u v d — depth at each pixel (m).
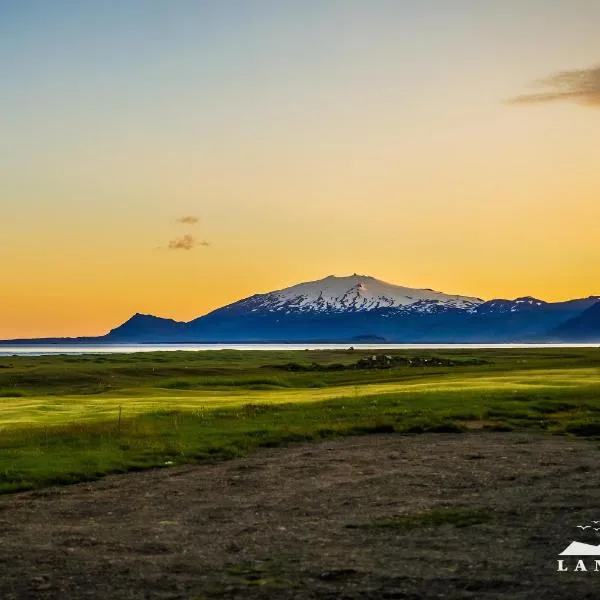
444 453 32.59
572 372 90.00
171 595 14.27
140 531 19.81
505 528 19.05
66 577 15.55
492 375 87.69
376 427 40.81
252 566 16.20
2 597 14.30
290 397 65.19
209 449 34.12
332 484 26.08
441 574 15.17
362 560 16.45
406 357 146.50
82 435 37.53
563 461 29.89
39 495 25.25
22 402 62.16
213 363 151.75
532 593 13.79
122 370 117.25
